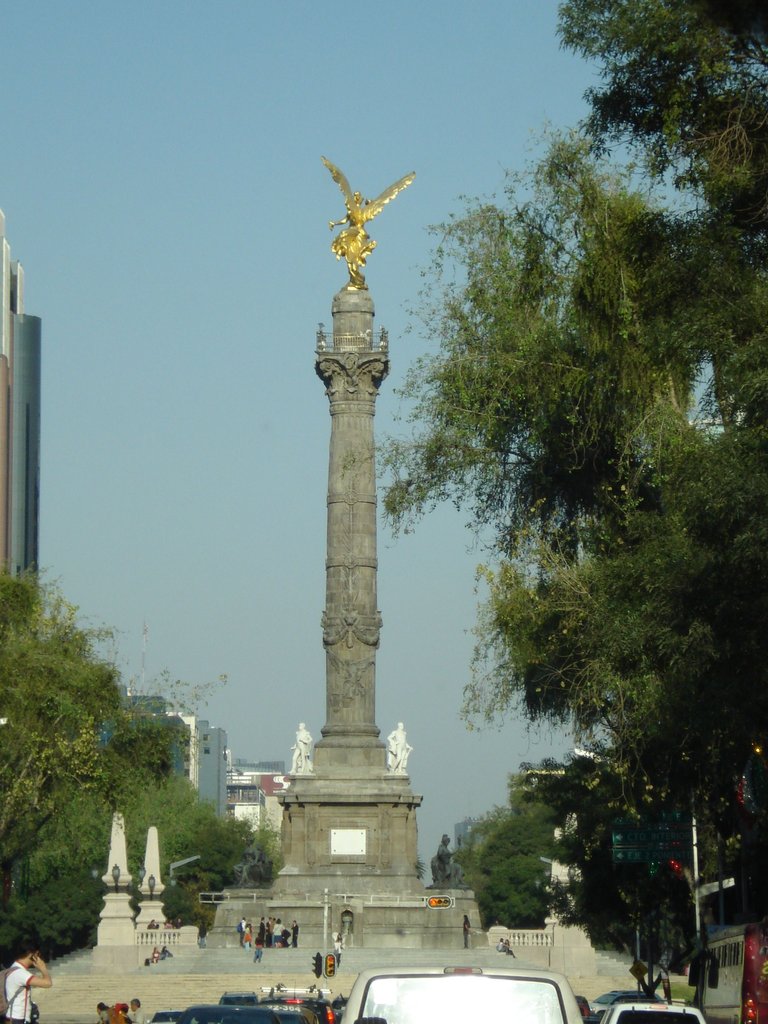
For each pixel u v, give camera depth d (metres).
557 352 43.69
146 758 82.50
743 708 37.47
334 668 134.75
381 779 132.88
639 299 39.50
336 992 103.38
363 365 136.12
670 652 37.97
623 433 42.75
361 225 141.25
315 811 132.75
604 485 45.12
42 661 76.69
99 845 161.25
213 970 112.44
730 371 35.09
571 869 90.75
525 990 20.86
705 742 41.38
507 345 44.94
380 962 116.25
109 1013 56.75
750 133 36.41
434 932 127.50
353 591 134.62
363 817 132.62
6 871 85.06
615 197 42.12
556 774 70.75
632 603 40.94
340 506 135.38
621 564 41.16
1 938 162.12
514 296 44.69
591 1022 44.94
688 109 36.75
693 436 39.06
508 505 48.28
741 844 54.00
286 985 105.38
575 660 46.72
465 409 46.03
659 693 40.75
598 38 37.78
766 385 34.06
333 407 136.75
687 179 37.09
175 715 86.19
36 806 79.75
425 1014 20.77
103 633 81.06
